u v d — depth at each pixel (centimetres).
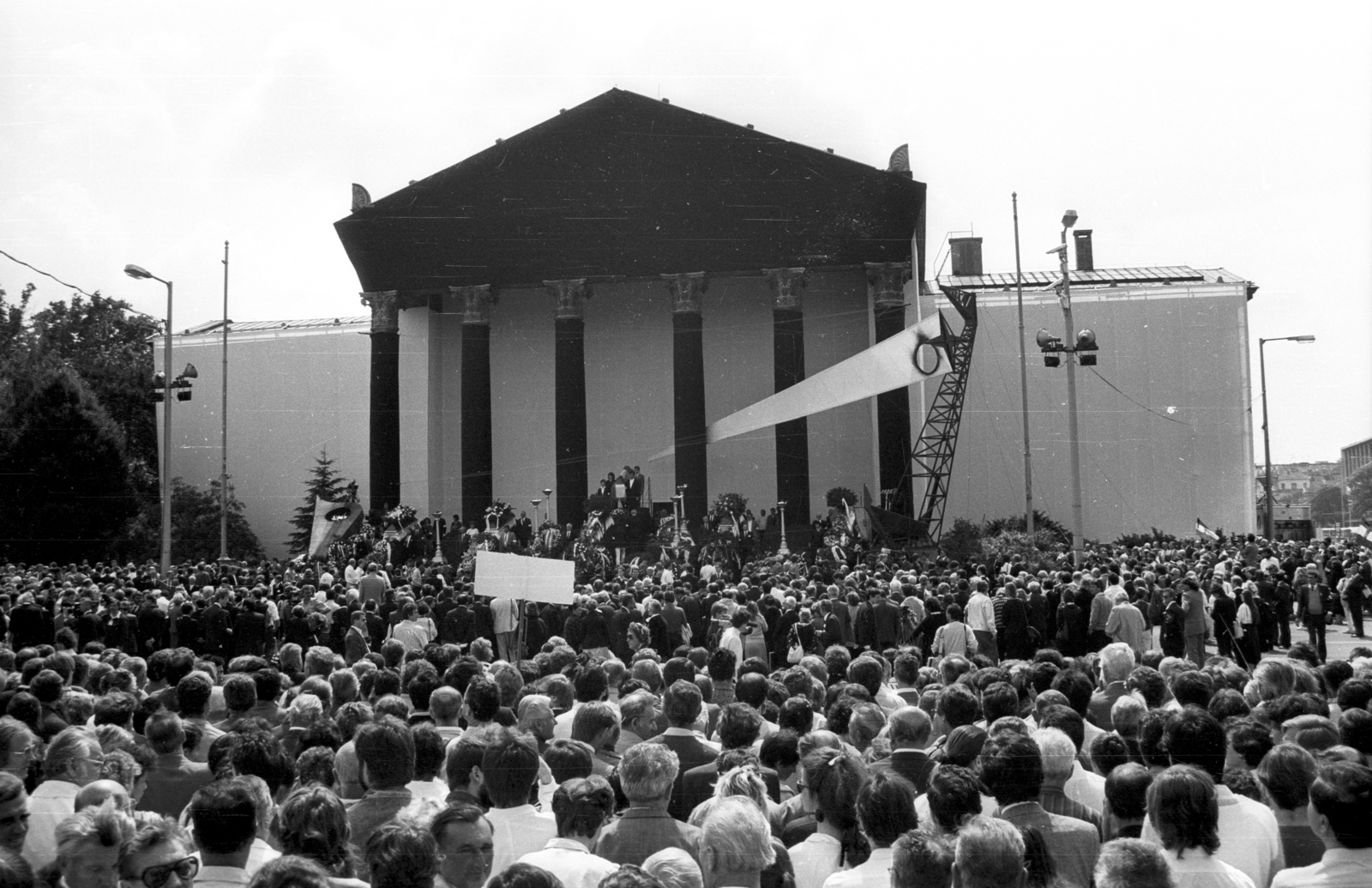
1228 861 736
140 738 1079
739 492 6775
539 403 6969
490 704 1042
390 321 6550
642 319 6938
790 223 6188
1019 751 735
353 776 884
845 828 755
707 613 3209
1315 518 7150
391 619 2916
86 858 660
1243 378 6425
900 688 1369
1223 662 1320
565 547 5684
